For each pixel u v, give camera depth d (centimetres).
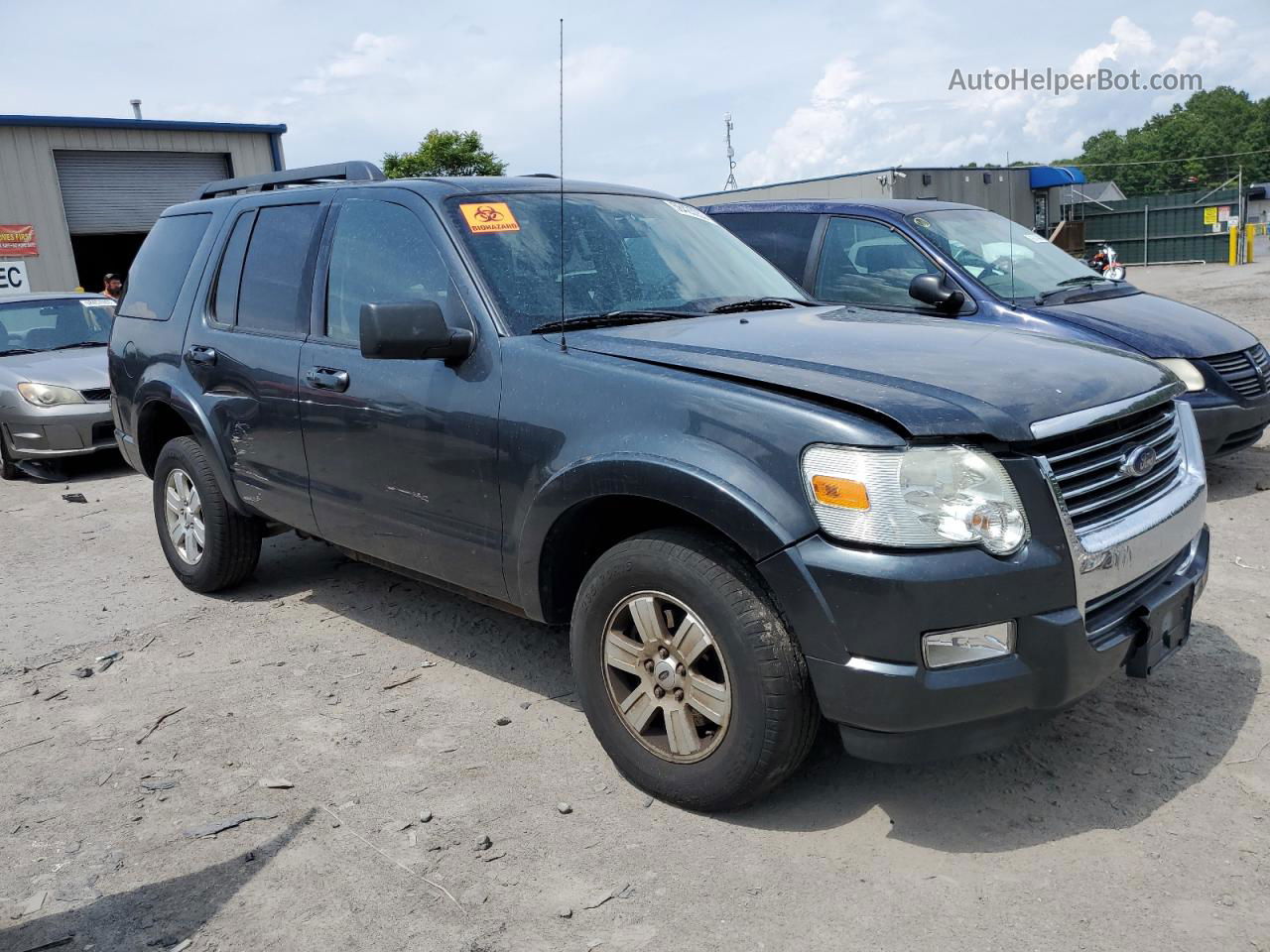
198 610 515
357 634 471
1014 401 280
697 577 291
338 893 279
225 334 475
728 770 294
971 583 260
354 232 421
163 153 2319
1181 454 336
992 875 275
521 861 290
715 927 259
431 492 372
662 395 304
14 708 410
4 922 272
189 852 302
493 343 351
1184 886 266
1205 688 374
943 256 650
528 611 350
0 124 2091
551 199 415
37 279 2166
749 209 746
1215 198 3759
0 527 739
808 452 273
